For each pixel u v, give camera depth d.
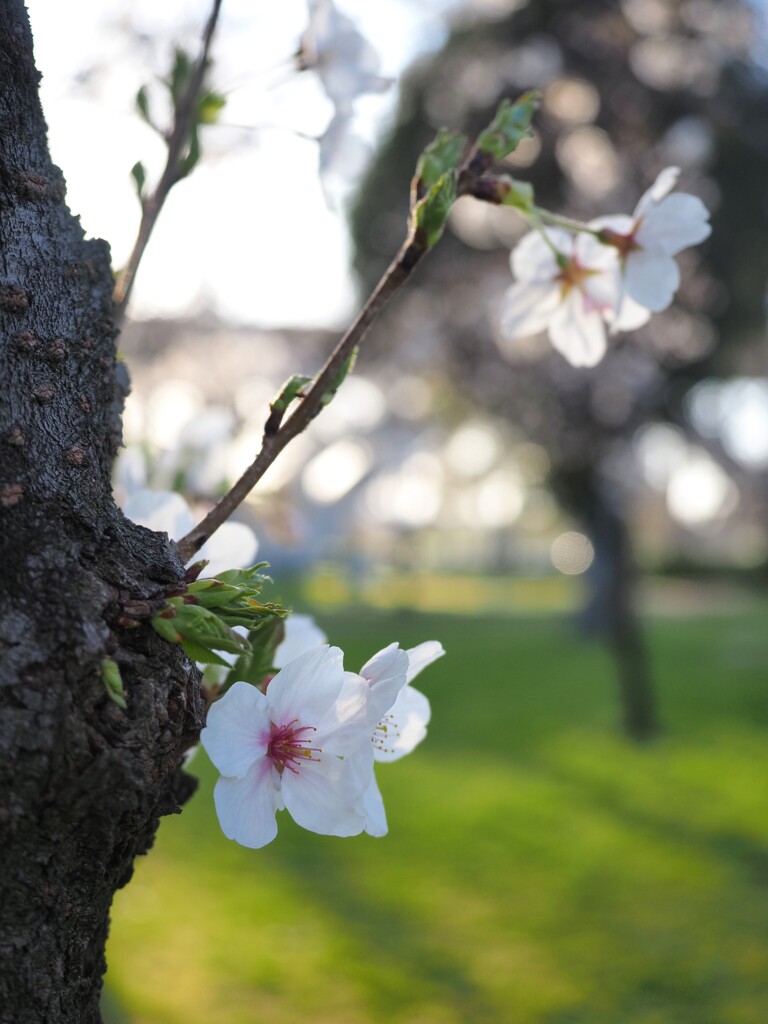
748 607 21.50
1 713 0.72
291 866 5.20
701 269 9.27
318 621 16.44
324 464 18.61
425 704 1.15
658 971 4.09
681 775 6.99
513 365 9.02
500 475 13.23
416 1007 3.79
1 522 0.77
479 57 8.94
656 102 8.77
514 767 7.23
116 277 1.16
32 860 0.74
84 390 0.86
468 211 8.64
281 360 11.38
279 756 0.84
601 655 12.55
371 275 9.77
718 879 5.03
